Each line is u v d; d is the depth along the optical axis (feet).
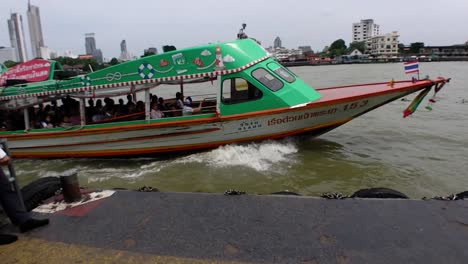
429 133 36.47
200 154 28.76
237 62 27.14
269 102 27.14
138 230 10.73
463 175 24.35
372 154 29.22
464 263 8.50
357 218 10.69
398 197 12.92
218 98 27.50
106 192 13.53
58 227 11.19
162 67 28.09
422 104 56.39
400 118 45.11
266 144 28.53
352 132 37.47
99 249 9.93
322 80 117.29
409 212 10.88
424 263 8.59
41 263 9.52
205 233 10.37
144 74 28.37
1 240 10.47
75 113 34.24
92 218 11.60
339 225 10.36
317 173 24.76
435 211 10.86
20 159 32.53
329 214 10.98
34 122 33.22
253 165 26.32
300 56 438.40
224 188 22.67
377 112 49.70
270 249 9.46
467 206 11.09
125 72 28.71
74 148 30.81
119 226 11.03
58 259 9.62
